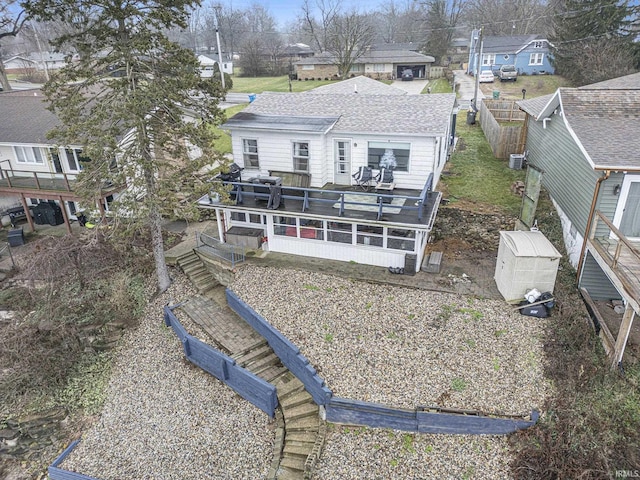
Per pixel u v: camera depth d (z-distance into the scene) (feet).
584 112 51.60
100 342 54.44
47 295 56.13
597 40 143.95
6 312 58.03
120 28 48.37
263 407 43.11
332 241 58.59
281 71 229.25
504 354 41.68
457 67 229.04
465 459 35.06
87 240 60.03
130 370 50.78
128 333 55.42
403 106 64.75
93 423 46.32
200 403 45.50
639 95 52.13
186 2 49.21
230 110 128.26
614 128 48.14
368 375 40.78
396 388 39.27
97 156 47.93
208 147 52.16
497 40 187.01
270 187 57.57
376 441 37.32
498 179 75.46
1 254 68.54
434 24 242.37
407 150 59.72
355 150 61.93
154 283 61.31
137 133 49.29
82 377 51.11
